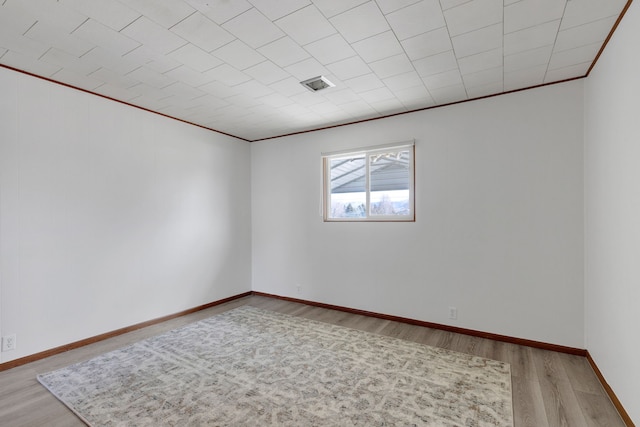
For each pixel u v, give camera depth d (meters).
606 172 2.29
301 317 4.01
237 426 1.91
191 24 2.07
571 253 2.91
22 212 2.72
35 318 2.79
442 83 3.00
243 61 2.58
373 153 4.08
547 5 1.90
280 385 2.37
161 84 3.01
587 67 2.68
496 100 3.25
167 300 3.89
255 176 5.17
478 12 1.96
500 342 3.18
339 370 2.60
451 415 2.01
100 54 2.45
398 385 2.37
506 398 2.20
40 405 2.13
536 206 3.06
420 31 2.16
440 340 3.24
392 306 3.88
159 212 3.82
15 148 2.69
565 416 2.01
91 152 3.19
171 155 3.97
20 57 2.49
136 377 2.48
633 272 1.83
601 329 2.40
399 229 3.83
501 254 3.22
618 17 2.00
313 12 1.95
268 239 5.03
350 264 4.21
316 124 4.30
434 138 3.60
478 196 3.35
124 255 3.46
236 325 3.70
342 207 4.44
